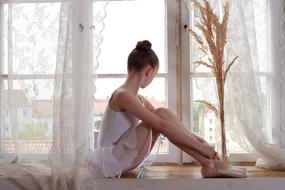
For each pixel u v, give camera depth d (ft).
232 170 5.05
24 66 5.55
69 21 5.15
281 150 5.54
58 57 5.21
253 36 5.69
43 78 5.49
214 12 5.68
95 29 5.59
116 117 5.19
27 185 5.05
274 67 5.98
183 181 5.09
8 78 5.56
